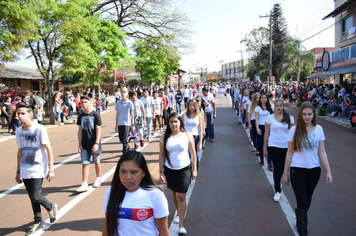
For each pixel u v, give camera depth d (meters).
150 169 6.97
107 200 2.28
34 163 4.04
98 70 22.39
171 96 13.91
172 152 3.88
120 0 25.25
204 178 6.22
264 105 6.82
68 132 13.30
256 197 5.14
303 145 3.68
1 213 4.80
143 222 2.17
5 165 7.95
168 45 27.69
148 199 2.21
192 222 4.28
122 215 2.18
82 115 5.56
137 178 2.23
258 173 6.48
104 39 21.00
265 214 4.47
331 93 17.97
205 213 4.56
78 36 16.34
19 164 4.11
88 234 4.00
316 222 4.20
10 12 10.83
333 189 5.49
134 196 2.22
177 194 3.89
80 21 14.98
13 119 12.63
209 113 9.91
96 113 5.61
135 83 48.88
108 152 8.83
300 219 3.61
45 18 14.44
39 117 13.69
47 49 15.14
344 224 4.14
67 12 14.47
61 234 4.02
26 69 33.94
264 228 4.05
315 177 3.73
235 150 8.71
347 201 4.93
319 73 26.23
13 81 27.50
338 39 24.80
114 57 21.25
